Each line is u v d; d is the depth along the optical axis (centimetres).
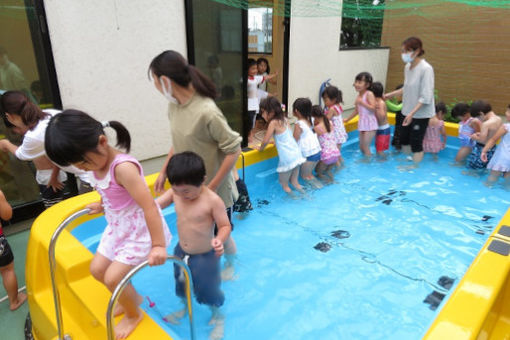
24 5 333
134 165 160
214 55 479
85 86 388
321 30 696
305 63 683
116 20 395
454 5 827
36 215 362
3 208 226
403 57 459
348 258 300
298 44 653
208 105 210
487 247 208
